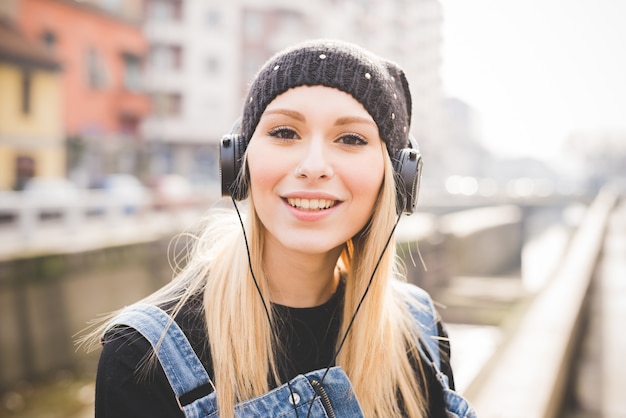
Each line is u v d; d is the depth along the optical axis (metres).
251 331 0.88
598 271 9.41
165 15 29.77
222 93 30.94
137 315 0.84
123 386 0.80
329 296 1.02
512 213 34.06
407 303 1.13
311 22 33.53
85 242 8.73
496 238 25.88
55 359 7.67
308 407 0.87
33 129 18.11
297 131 0.87
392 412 1.00
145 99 25.08
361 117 0.87
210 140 29.67
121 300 9.02
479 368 2.55
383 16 39.25
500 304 14.21
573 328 3.85
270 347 0.90
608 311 6.39
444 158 48.44
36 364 7.38
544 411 2.14
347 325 0.98
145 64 25.12
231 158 0.94
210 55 30.62
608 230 18.53
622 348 4.96
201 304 0.90
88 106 22.56
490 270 24.47
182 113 30.17
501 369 2.59
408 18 40.44
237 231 0.98
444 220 20.02
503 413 2.10
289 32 32.28
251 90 0.91
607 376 4.27
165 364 0.82
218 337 0.86
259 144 0.88
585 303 6.20
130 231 10.45
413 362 1.08
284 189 0.87
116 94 23.88
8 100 17.25
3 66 17.02
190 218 12.69
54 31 20.64
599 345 5.07
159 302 0.89
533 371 2.56
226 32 30.88
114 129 24.00
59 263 7.75
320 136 0.86
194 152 29.59
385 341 1.01
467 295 15.28
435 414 1.07
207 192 18.56
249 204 0.93
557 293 4.66
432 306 1.17
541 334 3.29
